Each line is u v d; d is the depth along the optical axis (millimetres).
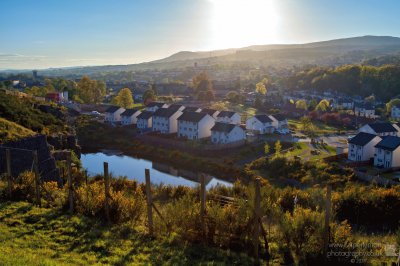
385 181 49656
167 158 74812
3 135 45031
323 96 186750
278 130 94938
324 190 27125
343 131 100125
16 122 56250
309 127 97250
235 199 18766
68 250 15016
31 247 15047
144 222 18703
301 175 54906
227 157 71000
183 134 91688
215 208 16281
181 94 194375
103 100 166500
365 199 23500
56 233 16609
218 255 14930
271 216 17266
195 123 88312
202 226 16141
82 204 19578
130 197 21688
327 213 13844
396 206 23312
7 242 15250
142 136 89500
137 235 16781
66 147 60312
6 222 17625
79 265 13492
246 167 63000
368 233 20375
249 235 15641
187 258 14656
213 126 85000
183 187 30500
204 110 105250
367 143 65125
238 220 15852
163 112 98438
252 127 95938
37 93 140000
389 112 136000
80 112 119688
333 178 52531
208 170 65938
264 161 63094
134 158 75562
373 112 138750
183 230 16547
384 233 20391
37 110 70938
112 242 15859
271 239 16531
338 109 136125
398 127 87188
